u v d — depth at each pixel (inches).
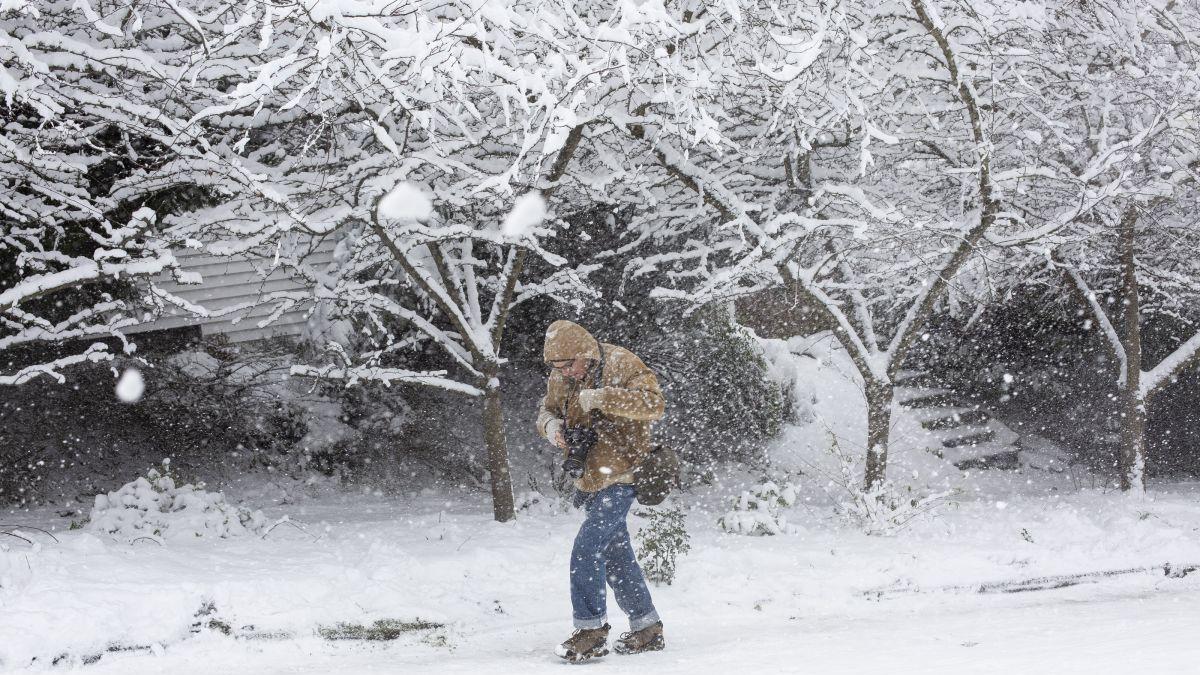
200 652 185.3
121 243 252.1
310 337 438.3
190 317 438.0
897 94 354.9
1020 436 533.6
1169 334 520.7
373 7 199.8
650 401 192.4
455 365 459.2
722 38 278.5
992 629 196.2
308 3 194.9
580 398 192.9
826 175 366.3
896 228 325.1
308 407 424.8
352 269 318.0
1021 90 354.3
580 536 188.7
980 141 313.7
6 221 308.0
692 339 438.0
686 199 358.3
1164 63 349.4
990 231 354.3
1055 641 170.4
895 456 491.2
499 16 214.5
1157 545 279.7
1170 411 526.6
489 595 229.5
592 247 415.2
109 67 236.1
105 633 181.9
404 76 220.1
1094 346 542.3
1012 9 335.3
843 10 263.0
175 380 402.3
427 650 196.1
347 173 271.1
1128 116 364.8
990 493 456.8
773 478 442.9
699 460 435.2
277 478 402.3
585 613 184.7
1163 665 123.2
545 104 209.5
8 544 237.6
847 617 224.7
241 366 419.8
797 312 576.1
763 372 474.6
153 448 401.4
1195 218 408.5
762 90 307.1
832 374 546.0
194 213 295.9
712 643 198.2
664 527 249.9
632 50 246.4
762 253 307.7
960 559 265.4
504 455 311.7
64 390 390.3
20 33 273.0
